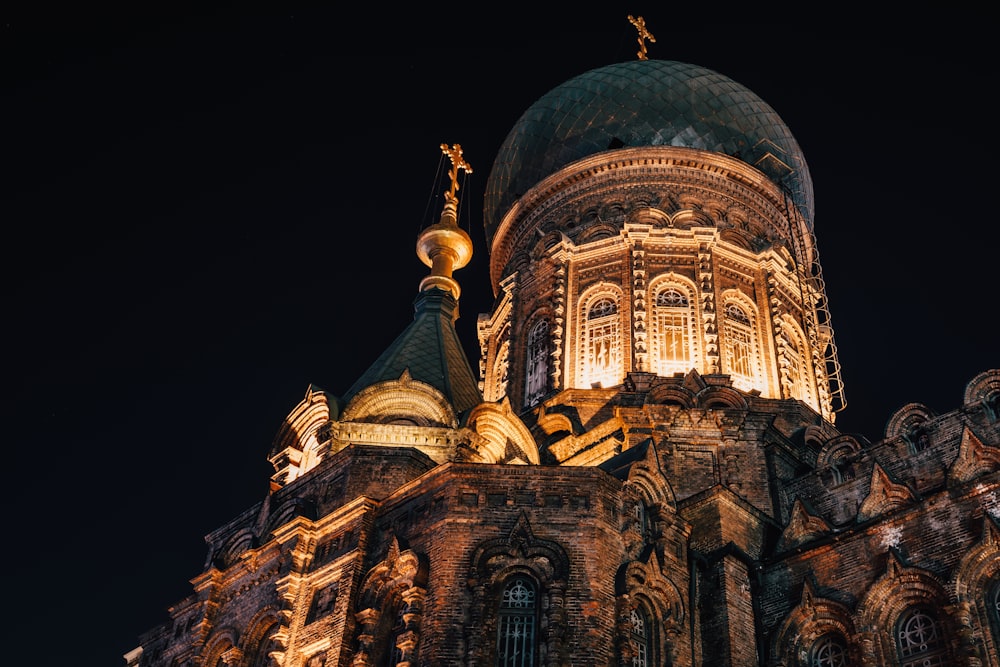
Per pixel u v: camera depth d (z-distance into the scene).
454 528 30.33
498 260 55.06
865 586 30.25
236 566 36.81
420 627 28.95
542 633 28.20
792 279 49.34
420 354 42.19
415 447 37.47
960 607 27.66
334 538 33.94
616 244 47.84
